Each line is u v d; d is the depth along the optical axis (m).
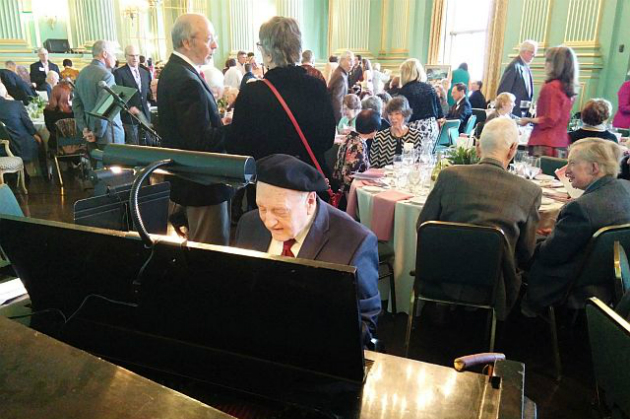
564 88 3.61
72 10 10.06
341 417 0.63
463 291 2.03
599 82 6.35
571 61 3.56
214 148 2.17
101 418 0.49
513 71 5.19
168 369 0.71
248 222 1.36
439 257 1.95
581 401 1.94
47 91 7.17
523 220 1.98
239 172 0.66
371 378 0.71
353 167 3.00
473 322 2.55
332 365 0.66
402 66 4.09
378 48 10.11
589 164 1.92
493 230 1.82
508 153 2.08
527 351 2.28
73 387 0.54
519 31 7.18
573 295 1.97
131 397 0.52
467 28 8.60
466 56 8.73
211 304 0.66
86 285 0.74
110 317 0.76
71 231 0.69
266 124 2.14
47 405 0.51
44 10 10.55
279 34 2.11
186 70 2.15
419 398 0.67
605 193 1.86
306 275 0.57
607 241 1.78
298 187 1.06
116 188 1.42
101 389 0.53
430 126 4.00
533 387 2.03
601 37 6.23
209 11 10.55
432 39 8.97
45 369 0.56
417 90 4.02
